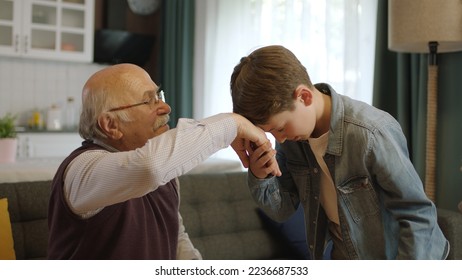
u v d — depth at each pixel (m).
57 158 2.90
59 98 4.57
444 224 1.84
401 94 2.41
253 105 1.06
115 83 1.11
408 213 1.12
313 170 1.29
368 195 1.17
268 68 1.05
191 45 4.23
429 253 1.11
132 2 4.84
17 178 2.13
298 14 3.14
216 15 3.94
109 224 1.04
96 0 4.82
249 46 3.52
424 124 2.32
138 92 1.13
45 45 4.24
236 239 2.31
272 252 2.38
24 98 4.43
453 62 2.32
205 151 0.95
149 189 0.91
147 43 4.82
